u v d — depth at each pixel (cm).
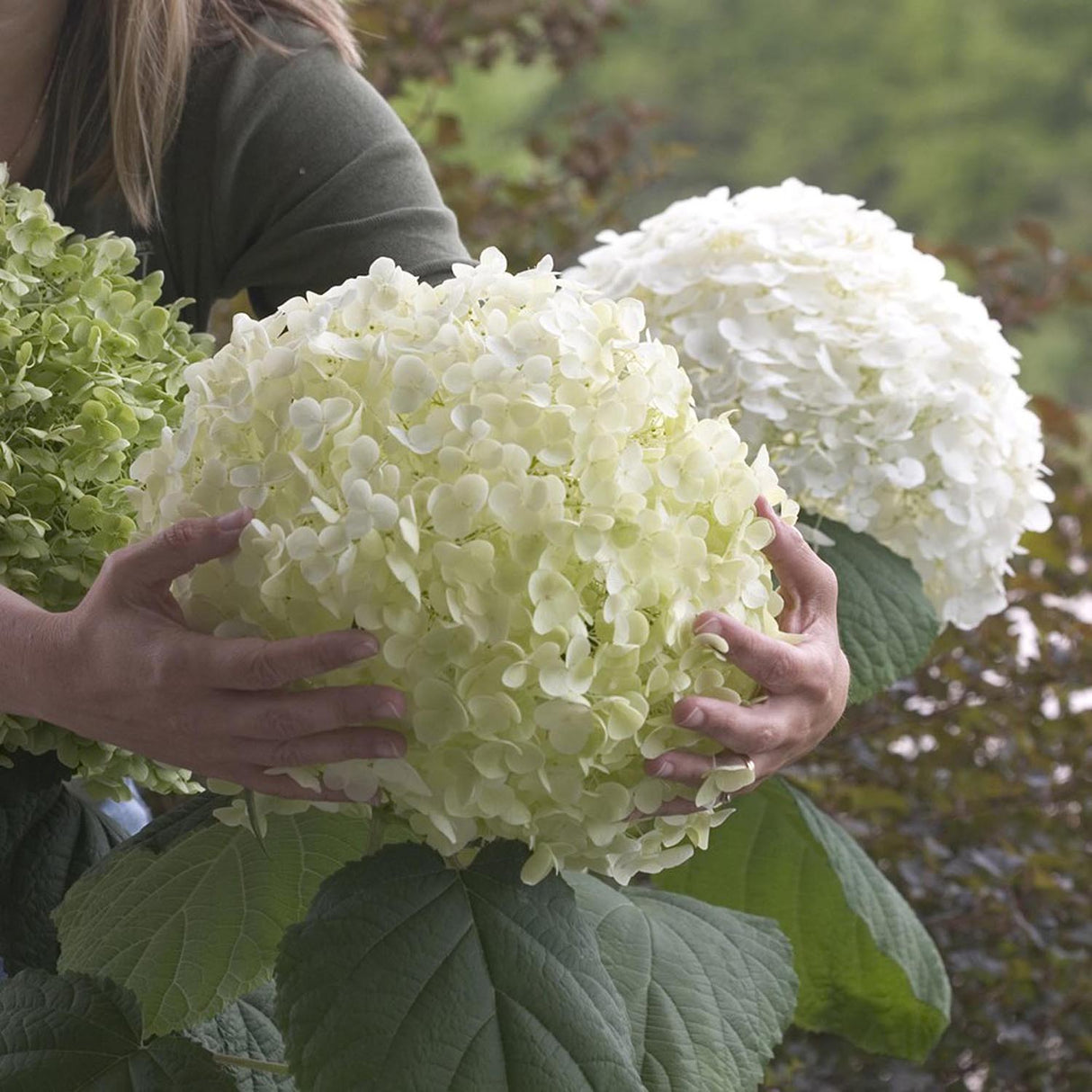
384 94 414
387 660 120
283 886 151
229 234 195
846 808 309
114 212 196
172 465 134
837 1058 312
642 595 126
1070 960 304
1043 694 326
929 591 211
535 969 128
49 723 150
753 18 1747
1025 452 207
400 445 125
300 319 136
